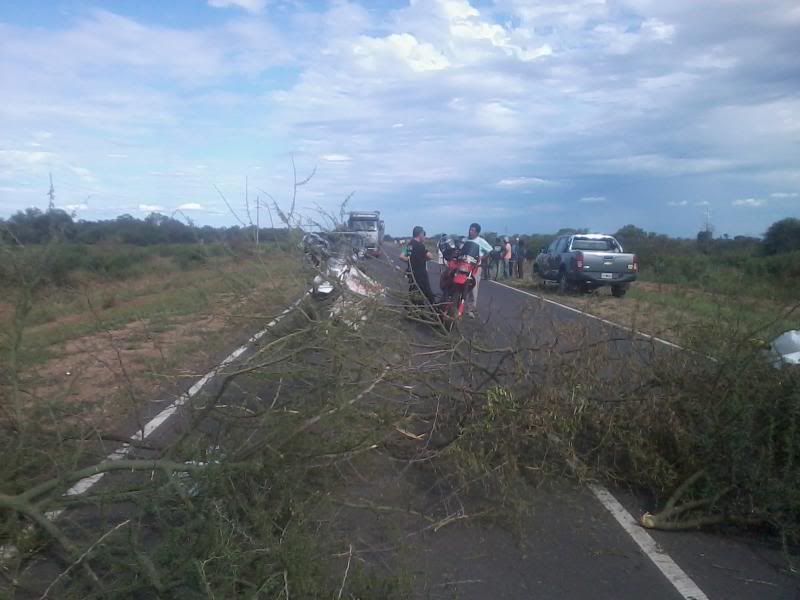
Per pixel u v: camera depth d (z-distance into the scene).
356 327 5.92
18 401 5.15
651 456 6.06
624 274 23.31
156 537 4.79
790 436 5.53
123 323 11.56
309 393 5.48
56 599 4.16
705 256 28.41
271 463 4.82
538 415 6.16
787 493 5.39
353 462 5.77
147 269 21.33
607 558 5.23
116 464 4.77
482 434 6.18
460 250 13.06
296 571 3.99
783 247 30.78
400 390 6.48
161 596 3.98
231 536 4.10
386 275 7.11
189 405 5.62
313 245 6.67
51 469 5.11
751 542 5.55
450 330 6.80
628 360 6.50
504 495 5.80
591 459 6.55
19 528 4.55
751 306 7.51
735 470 5.59
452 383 6.46
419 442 6.62
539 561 5.16
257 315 6.38
